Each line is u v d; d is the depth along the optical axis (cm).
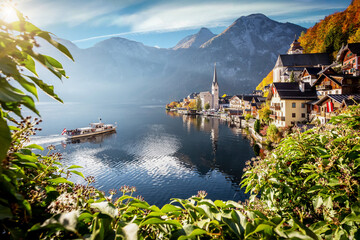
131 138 7150
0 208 102
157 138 7062
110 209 150
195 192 3278
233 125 9369
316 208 256
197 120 11600
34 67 138
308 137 349
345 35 8462
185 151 5444
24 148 194
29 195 152
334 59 8719
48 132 7825
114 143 6462
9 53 118
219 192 3234
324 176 267
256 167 335
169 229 190
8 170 125
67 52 129
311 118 4600
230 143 5931
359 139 284
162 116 13912
